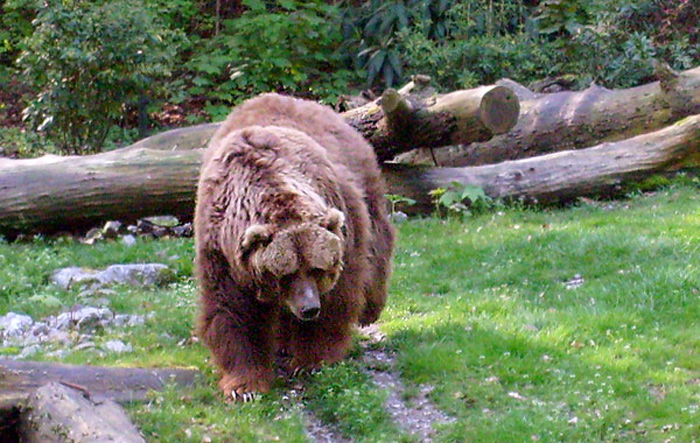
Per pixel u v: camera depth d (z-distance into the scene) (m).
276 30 20.88
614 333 9.14
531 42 20.42
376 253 9.01
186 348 8.90
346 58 22.03
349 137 9.07
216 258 7.55
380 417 7.65
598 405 7.81
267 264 7.00
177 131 14.62
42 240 12.38
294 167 7.56
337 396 7.73
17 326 9.27
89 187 12.41
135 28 16.70
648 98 15.45
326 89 20.89
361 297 8.04
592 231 12.04
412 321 9.58
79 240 12.62
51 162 12.84
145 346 8.95
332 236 7.06
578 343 8.92
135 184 12.53
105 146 18.66
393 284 10.88
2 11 22.50
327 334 7.99
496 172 13.98
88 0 17.53
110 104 17.12
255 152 7.59
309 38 21.45
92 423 6.55
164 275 11.02
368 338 9.23
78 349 8.73
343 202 7.85
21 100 20.00
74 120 17.16
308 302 7.00
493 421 7.56
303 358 8.10
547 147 15.64
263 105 8.91
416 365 8.45
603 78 18.73
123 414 6.99
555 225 12.65
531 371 8.34
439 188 13.73
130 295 10.38
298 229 7.02
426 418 7.74
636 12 19.80
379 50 20.78
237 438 7.15
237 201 7.38
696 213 12.73
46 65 16.83
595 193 14.09
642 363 8.51
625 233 11.78
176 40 20.86
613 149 14.41
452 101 12.51
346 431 7.51
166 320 9.61
